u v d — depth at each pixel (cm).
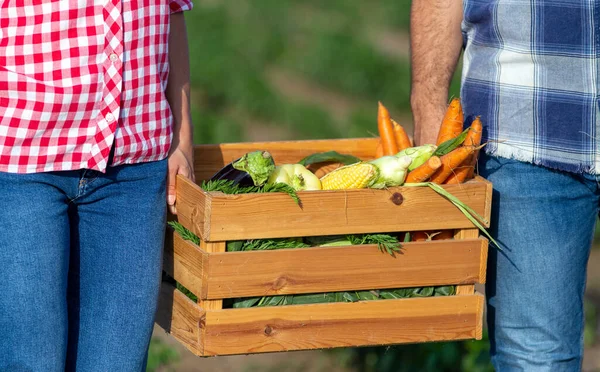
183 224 325
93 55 289
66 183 299
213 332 317
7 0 282
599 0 323
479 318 341
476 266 337
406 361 542
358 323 330
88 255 317
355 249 323
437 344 536
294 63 1420
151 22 304
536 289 349
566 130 331
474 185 329
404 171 327
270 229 313
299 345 326
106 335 316
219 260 310
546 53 328
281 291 320
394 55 1605
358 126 1122
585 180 341
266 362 553
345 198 318
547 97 331
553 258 346
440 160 328
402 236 338
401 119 1263
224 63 1325
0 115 285
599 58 326
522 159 336
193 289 319
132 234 314
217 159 389
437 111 371
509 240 349
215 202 305
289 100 1260
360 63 1412
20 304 291
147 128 310
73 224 314
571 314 353
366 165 326
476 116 346
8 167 288
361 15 1855
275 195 311
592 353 580
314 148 398
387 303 331
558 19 326
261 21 1692
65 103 287
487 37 341
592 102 328
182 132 334
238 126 1122
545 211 343
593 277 706
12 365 296
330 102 1325
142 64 303
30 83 284
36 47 284
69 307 321
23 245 291
